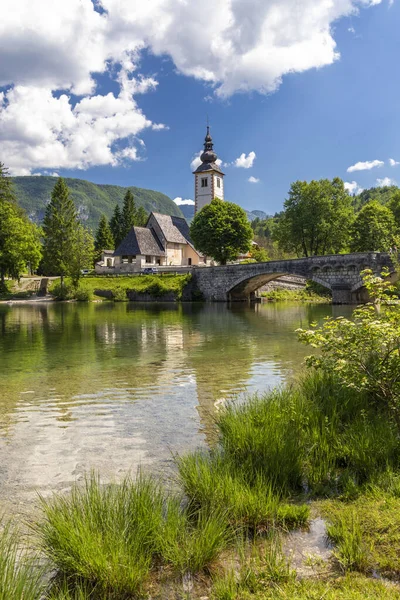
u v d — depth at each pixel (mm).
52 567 4113
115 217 127812
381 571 3908
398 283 10273
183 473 5637
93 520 4406
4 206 65812
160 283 64125
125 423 8602
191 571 4086
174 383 12000
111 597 3783
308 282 73125
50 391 11203
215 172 94312
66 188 79938
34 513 5176
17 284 72688
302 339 7746
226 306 52688
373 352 7293
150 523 4410
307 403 7855
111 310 45250
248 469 5812
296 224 70500
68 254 67250
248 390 11109
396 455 6098
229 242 69250
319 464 6047
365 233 68750
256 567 4027
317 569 3996
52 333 24422
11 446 7426
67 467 6551
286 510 4914
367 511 4875
